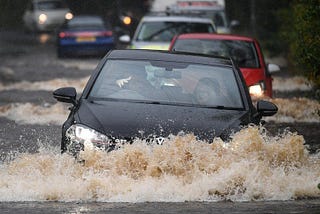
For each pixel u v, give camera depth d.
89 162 19.64
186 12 59.50
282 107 35.81
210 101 22.45
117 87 22.69
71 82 52.25
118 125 20.22
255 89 35.06
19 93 46.59
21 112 36.72
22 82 53.03
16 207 17.94
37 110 37.31
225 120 21.05
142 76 23.11
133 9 92.69
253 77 35.31
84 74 59.97
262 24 73.94
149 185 18.92
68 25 77.75
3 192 19.14
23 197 18.98
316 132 31.98
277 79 52.78
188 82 23.02
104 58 23.88
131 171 19.47
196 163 19.44
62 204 18.34
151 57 23.91
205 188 18.92
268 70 36.91
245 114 21.91
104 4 95.50
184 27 48.97
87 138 20.06
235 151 19.81
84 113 21.03
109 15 93.69
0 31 98.12
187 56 24.22
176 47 37.16
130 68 23.39
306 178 19.89
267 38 73.38
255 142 20.03
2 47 87.25
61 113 36.34
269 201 18.81
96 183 18.95
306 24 31.34
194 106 22.08
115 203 18.48
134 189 18.84
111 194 18.83
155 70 23.34
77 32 75.62
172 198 18.78
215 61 24.09
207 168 19.41
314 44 31.06
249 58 36.56
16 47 87.56
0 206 18.08
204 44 37.19
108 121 20.41
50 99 43.22
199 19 49.62
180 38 37.62
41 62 70.94
